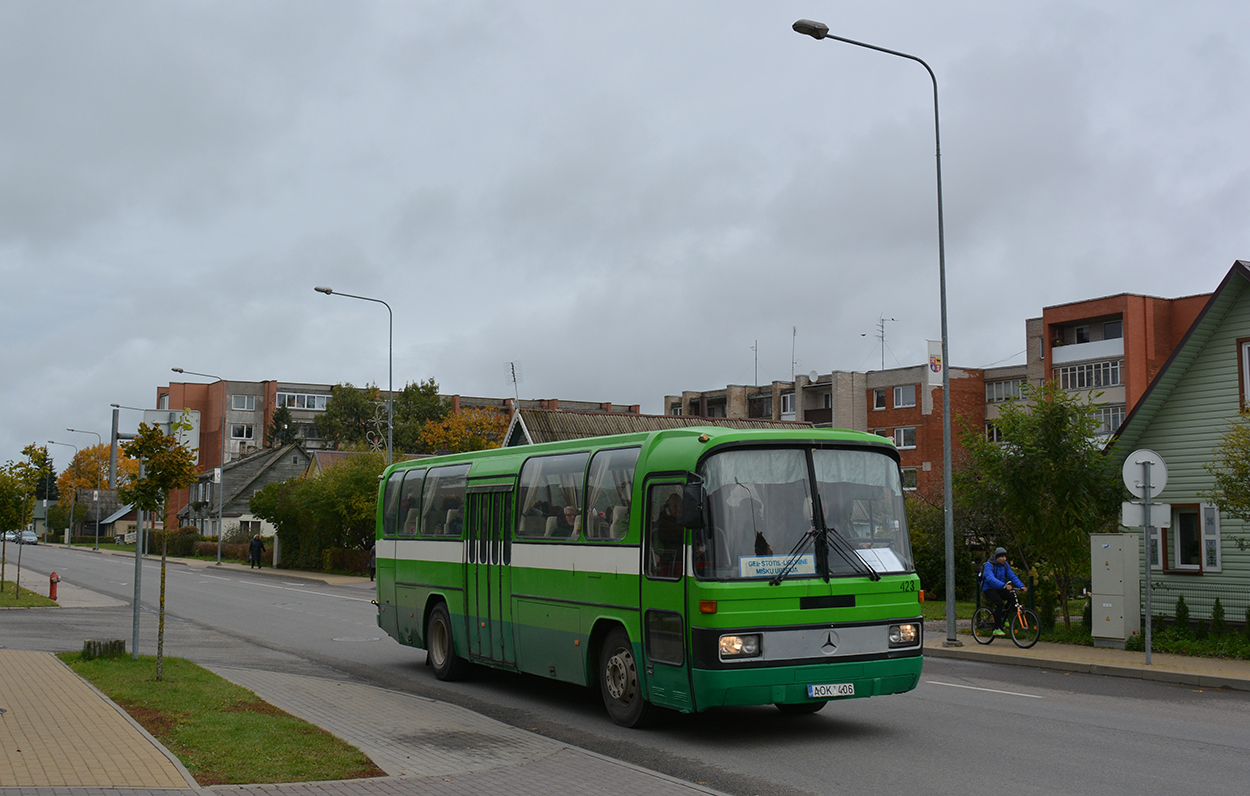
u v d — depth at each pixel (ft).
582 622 39.06
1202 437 68.49
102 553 269.44
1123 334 205.77
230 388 382.42
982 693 45.60
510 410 324.60
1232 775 28.96
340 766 28.27
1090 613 67.51
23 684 40.73
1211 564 67.77
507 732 34.91
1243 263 64.95
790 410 292.61
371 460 174.91
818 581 33.42
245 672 48.44
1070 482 67.31
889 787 27.71
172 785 24.88
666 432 35.86
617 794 26.48
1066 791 27.14
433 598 51.24
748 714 39.47
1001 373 242.99
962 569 106.63
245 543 234.38
